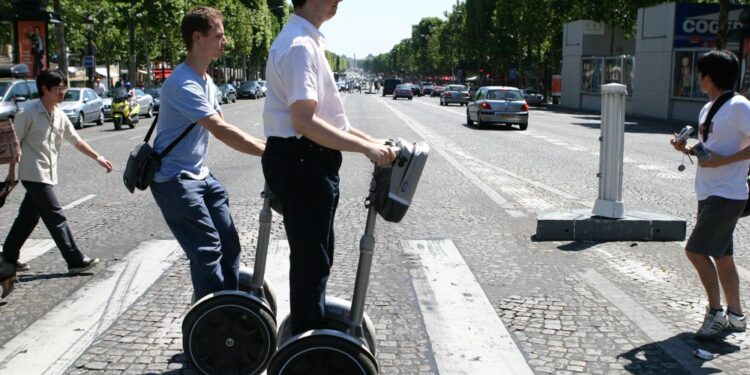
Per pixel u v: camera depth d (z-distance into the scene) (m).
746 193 4.55
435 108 49.38
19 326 5.02
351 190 11.40
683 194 11.27
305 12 3.24
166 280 6.18
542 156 16.95
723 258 4.77
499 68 81.12
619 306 5.48
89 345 4.65
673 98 35.72
